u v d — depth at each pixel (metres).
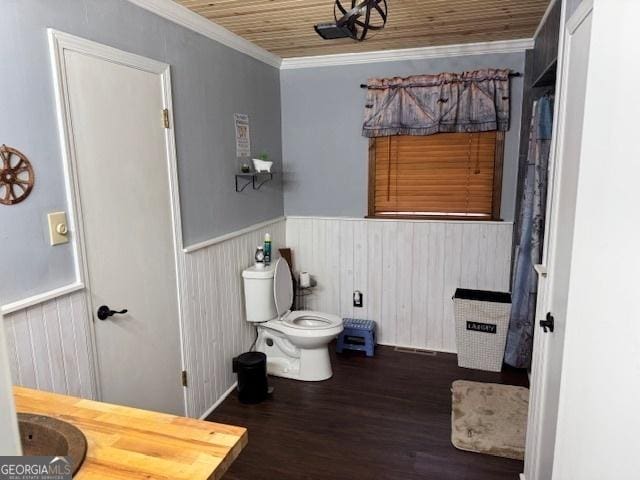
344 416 2.76
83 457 0.95
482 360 3.35
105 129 1.95
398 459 2.34
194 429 1.06
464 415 2.68
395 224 3.66
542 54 2.71
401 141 3.57
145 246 2.23
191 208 2.63
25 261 1.60
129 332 2.14
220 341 2.97
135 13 2.11
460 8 2.51
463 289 3.56
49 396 1.21
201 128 2.69
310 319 3.38
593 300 0.92
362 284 3.84
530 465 1.99
